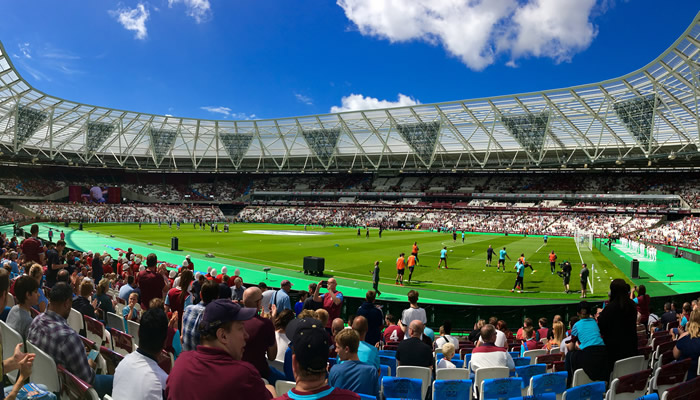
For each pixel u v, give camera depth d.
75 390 4.36
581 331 6.70
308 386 3.36
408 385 5.99
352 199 111.94
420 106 77.25
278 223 102.31
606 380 6.41
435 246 49.97
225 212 120.06
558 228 78.62
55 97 74.00
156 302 7.12
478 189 101.25
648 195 79.81
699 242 55.28
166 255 37.56
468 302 21.33
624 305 6.38
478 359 7.38
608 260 39.16
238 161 109.62
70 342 4.96
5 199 91.25
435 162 99.00
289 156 109.44
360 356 6.58
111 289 16.69
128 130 96.56
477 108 73.94
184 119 94.75
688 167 82.06
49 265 14.20
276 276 28.34
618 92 60.31
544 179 97.25
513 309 15.94
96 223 81.44
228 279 13.62
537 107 69.56
